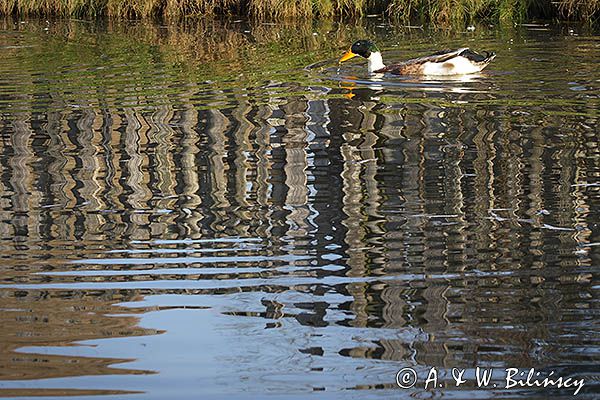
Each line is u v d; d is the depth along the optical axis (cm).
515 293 959
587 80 1928
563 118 1642
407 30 2783
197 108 1791
